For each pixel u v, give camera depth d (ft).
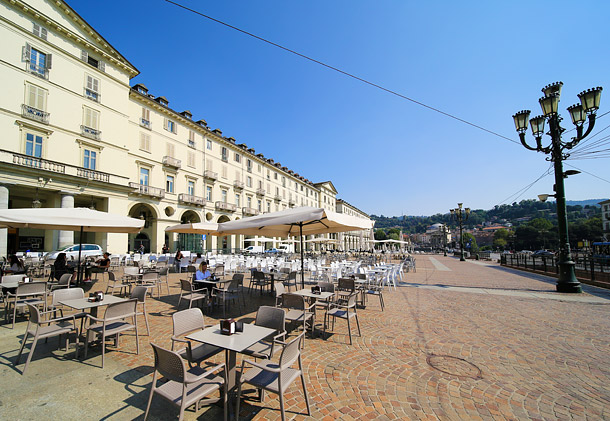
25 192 62.39
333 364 13.43
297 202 186.09
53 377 11.73
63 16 63.31
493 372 12.59
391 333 17.97
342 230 26.73
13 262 30.19
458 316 22.03
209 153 111.45
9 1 54.49
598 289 34.58
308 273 45.78
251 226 20.74
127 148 76.28
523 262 61.41
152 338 16.52
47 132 59.62
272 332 10.49
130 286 30.07
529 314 22.59
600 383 11.61
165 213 92.12
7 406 9.59
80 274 27.55
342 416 9.39
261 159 146.92
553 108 32.01
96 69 69.31
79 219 21.04
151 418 9.09
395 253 123.65
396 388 11.23
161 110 90.94
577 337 17.08
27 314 21.08
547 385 11.46
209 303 23.50
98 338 15.51
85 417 9.08
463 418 9.29
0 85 53.16
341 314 17.12
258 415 9.46
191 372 9.59
